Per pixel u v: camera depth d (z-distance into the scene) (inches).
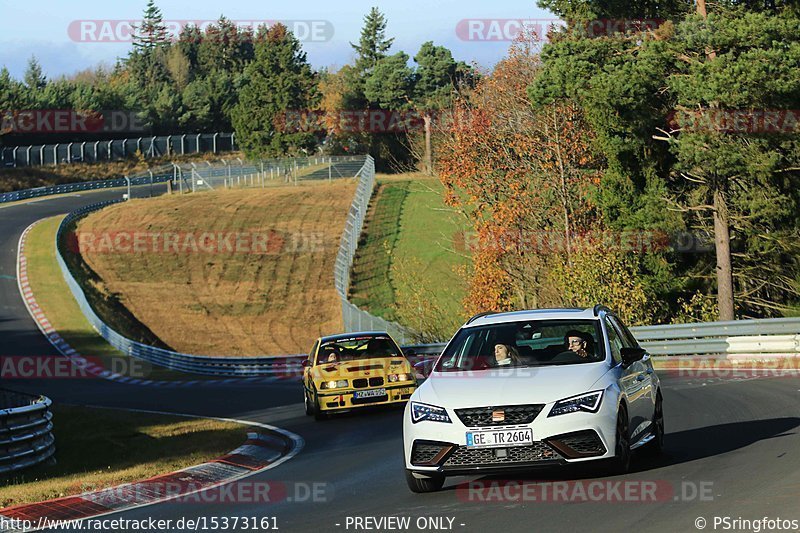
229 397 4495.6
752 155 4702.3
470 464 1334.9
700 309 5408.5
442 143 6407.5
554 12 5925.2
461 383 1402.6
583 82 4857.3
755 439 1739.7
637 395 1491.1
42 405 2393.0
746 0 5132.9
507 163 5989.2
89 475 2069.4
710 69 4436.5
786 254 5561.0
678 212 5339.6
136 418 3560.5
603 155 5728.3
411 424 1385.3
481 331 1556.3
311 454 2193.7
